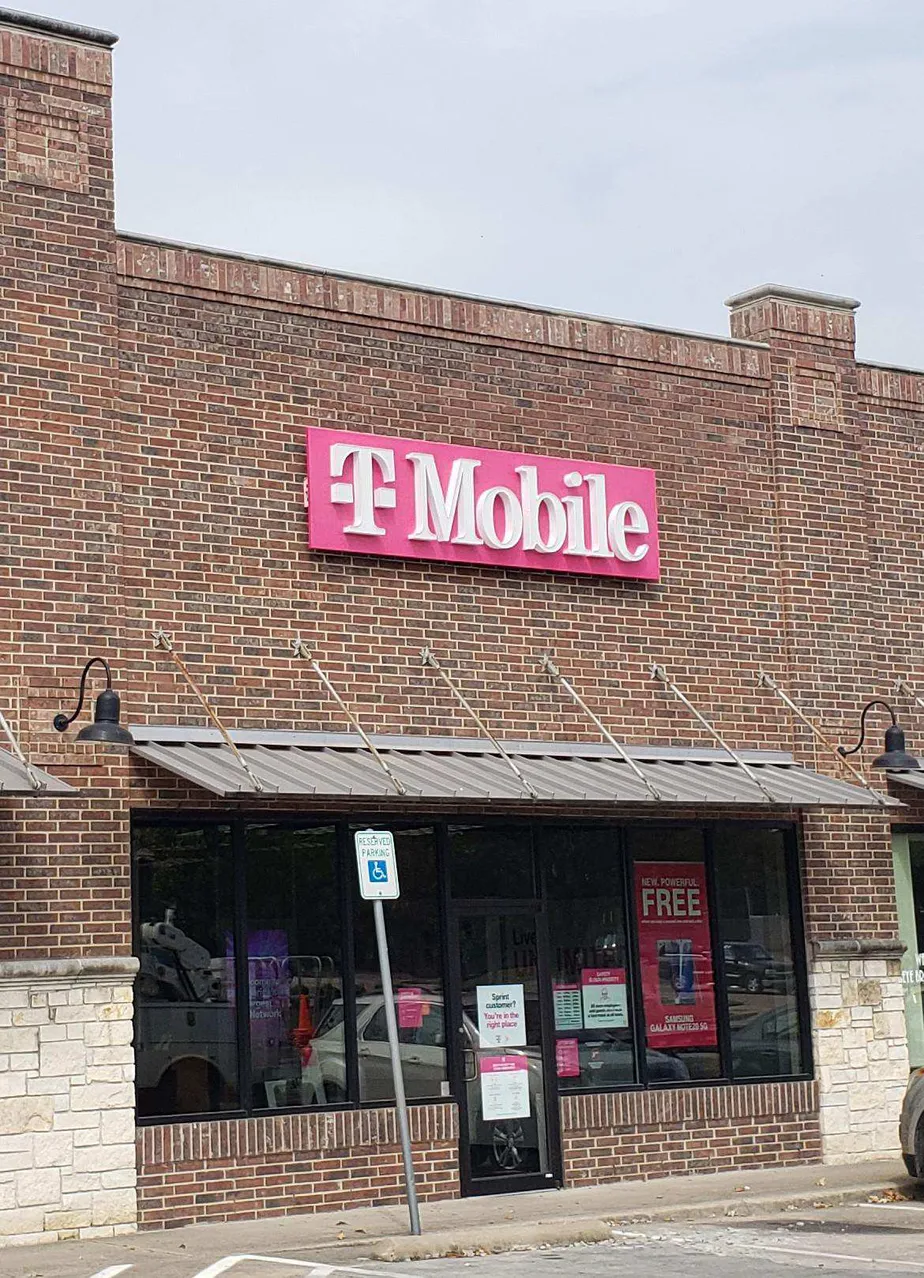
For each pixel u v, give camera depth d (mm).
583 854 18125
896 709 20828
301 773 15375
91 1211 14656
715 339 19984
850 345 21156
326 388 17156
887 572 21141
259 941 16000
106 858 15172
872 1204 16312
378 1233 14422
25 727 14961
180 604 16016
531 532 18062
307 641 16703
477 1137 16906
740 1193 16562
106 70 16234
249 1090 15648
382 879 14312
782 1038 19203
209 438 16406
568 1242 14156
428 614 17484
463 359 18078
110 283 15992
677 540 19344
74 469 15547
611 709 18547
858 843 20016
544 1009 17500
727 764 19156
